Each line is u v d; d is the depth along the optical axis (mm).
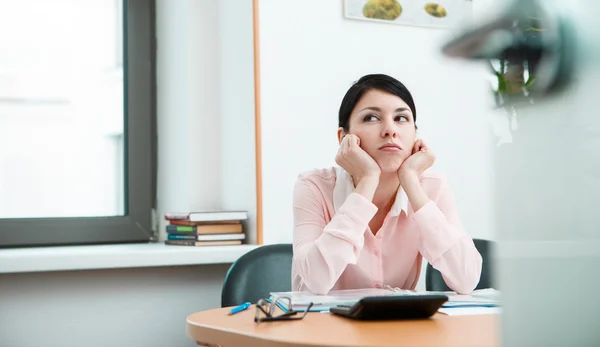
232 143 2416
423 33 2516
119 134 2609
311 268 1364
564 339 432
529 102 447
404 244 1573
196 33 2498
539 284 441
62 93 2523
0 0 2443
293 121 2301
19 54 2467
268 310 1126
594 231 426
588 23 424
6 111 2441
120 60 2621
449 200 1635
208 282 2297
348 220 1390
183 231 2324
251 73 2252
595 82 421
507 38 446
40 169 2479
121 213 2602
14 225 2363
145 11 2650
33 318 2078
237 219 2295
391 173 1534
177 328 2246
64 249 2275
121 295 2184
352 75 2406
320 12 2359
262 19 2254
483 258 1846
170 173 2611
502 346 467
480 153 2586
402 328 928
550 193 437
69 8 2543
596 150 421
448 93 2545
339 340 832
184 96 2498
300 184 1624
